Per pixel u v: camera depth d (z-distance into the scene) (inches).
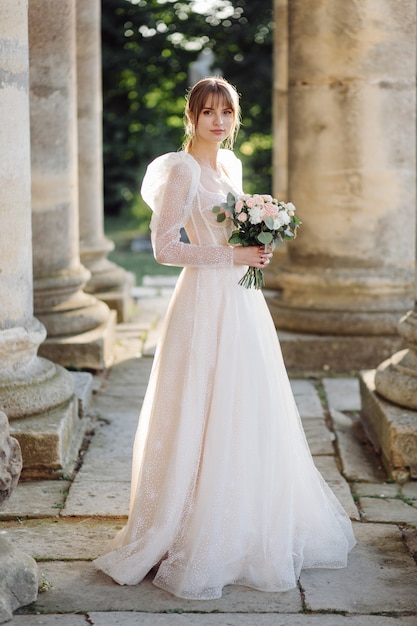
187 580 175.8
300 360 350.0
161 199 183.6
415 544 198.7
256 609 171.5
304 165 353.7
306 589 179.3
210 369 181.8
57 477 236.5
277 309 366.9
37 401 243.0
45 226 336.8
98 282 429.1
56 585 181.0
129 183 820.0
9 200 231.9
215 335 182.4
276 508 183.9
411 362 257.6
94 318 352.2
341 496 228.4
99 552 196.2
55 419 243.4
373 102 341.4
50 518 214.2
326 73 342.6
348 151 345.7
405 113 343.9
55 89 320.2
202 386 181.0
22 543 200.5
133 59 754.8
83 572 186.9
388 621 167.3
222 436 179.3
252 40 752.3
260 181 811.4
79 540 202.2
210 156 189.0
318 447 266.2
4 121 226.4
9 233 234.1
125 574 180.4
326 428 282.4
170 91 788.0
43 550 197.0
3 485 173.8
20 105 230.2
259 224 180.4
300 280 358.3
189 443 180.4
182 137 817.5
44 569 188.1
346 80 341.1
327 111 345.1
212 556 177.5
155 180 182.4
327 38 340.5
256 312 188.2
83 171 422.9
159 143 803.4
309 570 187.8
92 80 418.9
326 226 353.4
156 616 168.6
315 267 359.3
